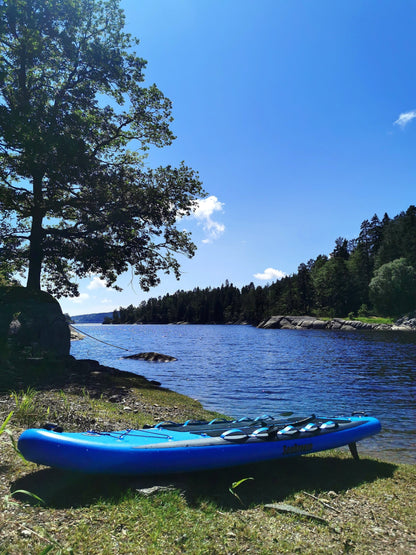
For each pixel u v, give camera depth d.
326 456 7.46
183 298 193.75
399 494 5.61
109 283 23.30
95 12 21.08
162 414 10.40
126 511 4.13
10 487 4.48
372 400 14.80
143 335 83.69
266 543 3.84
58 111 18.48
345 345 44.75
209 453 5.18
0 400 8.59
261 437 5.70
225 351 39.97
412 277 91.12
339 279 105.44
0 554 3.09
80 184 20.56
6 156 19.25
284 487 5.46
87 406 9.37
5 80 18.77
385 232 119.75
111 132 22.42
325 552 3.79
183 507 4.39
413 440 9.63
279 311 126.62
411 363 27.92
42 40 19.06
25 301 17.92
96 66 20.69
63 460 4.57
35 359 15.20
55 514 3.95
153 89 22.03
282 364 27.75
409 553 3.93
